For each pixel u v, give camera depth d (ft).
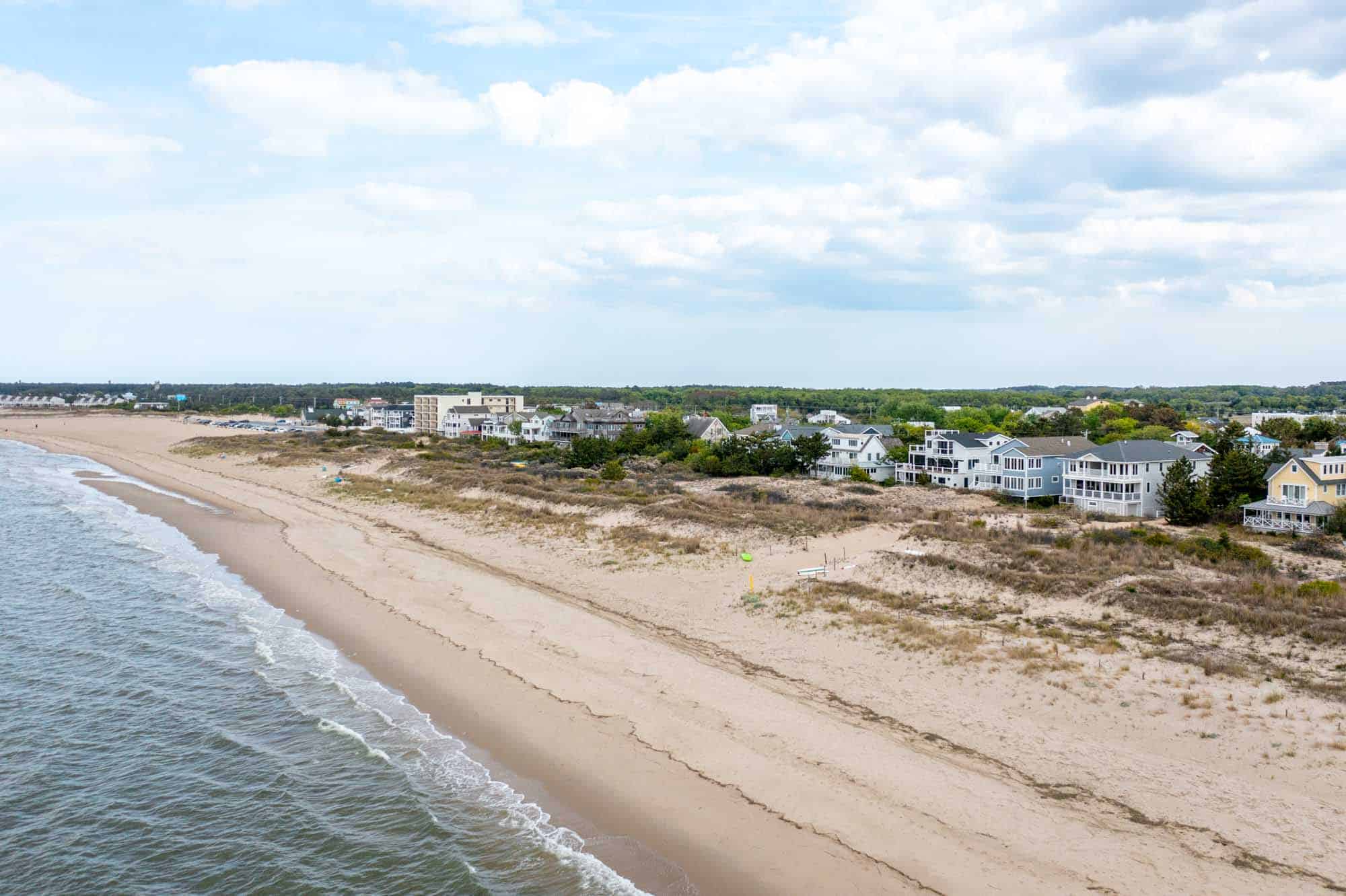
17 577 144.15
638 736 79.15
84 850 63.57
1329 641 87.35
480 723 83.05
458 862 60.49
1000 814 63.93
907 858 59.11
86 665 100.78
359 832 64.69
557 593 133.90
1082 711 79.46
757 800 67.10
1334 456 181.78
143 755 77.92
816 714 82.58
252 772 74.49
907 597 116.78
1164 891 54.65
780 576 130.00
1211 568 127.03
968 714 81.00
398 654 103.30
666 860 59.88
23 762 76.64
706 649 104.06
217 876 59.98
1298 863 56.75
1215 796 64.80
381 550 165.48
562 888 57.00
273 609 123.65
